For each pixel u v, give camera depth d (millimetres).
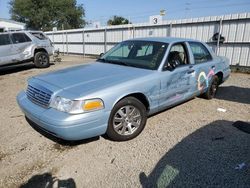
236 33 10523
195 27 11797
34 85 3572
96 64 4473
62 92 3145
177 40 4598
